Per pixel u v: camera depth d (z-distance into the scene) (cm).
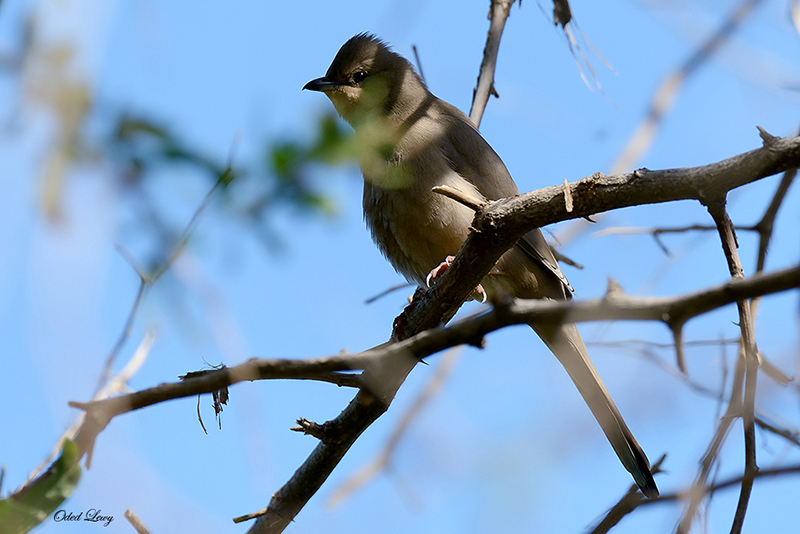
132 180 484
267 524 841
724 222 625
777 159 568
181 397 497
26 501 483
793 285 417
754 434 648
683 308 433
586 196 638
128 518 547
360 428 787
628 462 945
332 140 464
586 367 986
